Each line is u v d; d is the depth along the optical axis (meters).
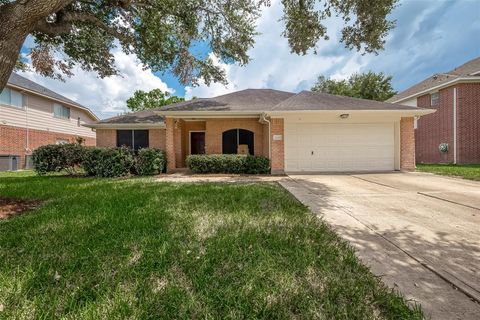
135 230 3.32
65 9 6.78
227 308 1.81
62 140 20.70
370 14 7.15
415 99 18.88
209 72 10.84
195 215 4.08
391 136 11.30
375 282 2.15
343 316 1.73
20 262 2.47
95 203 4.98
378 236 3.31
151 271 2.30
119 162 10.22
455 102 15.49
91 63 9.75
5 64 4.55
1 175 11.58
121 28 9.22
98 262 2.46
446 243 3.07
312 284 2.11
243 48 10.18
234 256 2.60
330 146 11.31
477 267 2.47
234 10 9.16
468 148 15.18
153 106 35.12
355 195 6.05
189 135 15.11
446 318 1.75
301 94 12.69
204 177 9.88
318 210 4.64
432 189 6.80
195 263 2.44
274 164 10.98
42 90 18.98
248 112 11.42
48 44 8.81
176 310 1.78
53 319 1.71
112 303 1.85
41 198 5.78
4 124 15.76
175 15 9.00
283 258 2.56
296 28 7.89
